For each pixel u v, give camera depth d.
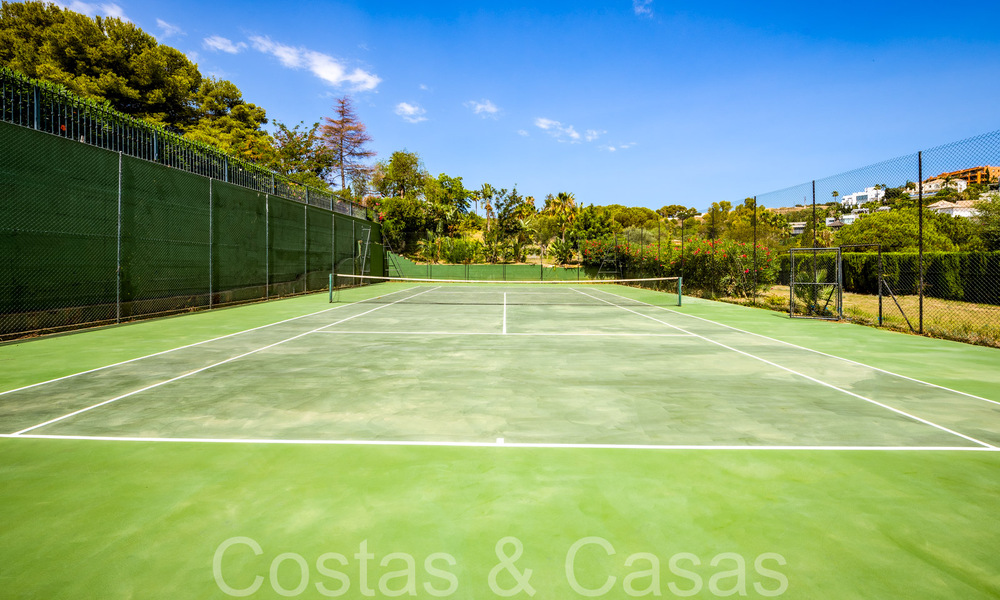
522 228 51.66
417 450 3.50
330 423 4.11
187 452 3.46
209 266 14.42
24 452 3.46
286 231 19.66
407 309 14.81
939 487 2.95
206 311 13.94
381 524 2.49
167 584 2.03
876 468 3.22
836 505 2.71
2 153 8.59
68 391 5.15
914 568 2.15
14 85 8.97
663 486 2.94
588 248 37.34
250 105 51.38
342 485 2.93
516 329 10.16
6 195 8.66
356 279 28.52
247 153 42.84
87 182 10.25
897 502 2.75
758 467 3.23
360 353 7.36
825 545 2.32
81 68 33.03
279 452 3.46
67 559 2.20
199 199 13.93
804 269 14.53
